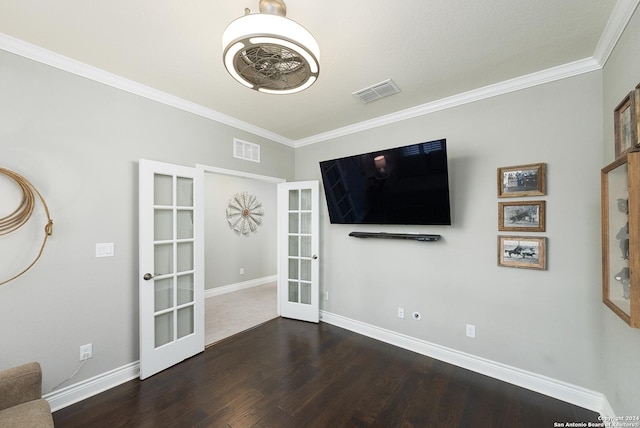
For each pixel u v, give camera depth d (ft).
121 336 7.48
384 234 9.71
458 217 8.40
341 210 10.75
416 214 8.80
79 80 6.82
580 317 6.59
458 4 4.86
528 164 7.23
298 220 12.50
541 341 7.07
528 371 7.24
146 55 6.45
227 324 11.62
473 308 8.11
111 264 7.32
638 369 4.69
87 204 6.93
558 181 6.87
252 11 5.03
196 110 9.22
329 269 11.76
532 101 7.22
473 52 6.28
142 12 5.06
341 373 7.91
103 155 7.22
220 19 5.26
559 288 6.85
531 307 7.22
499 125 7.70
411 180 8.63
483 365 7.91
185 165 8.98
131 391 7.05
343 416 6.22
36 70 6.21
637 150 4.27
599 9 4.94
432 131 8.95
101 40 5.89
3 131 5.83
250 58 4.63
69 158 6.66
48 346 6.33
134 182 7.79
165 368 8.06
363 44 5.98
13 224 5.90
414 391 7.11
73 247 6.70
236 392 7.04
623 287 4.42
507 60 6.57
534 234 7.16
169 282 8.48
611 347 5.84
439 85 7.79
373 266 10.37
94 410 6.35
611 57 5.78
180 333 8.77
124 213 7.58
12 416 4.20
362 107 9.27
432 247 8.93
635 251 3.84
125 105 7.63
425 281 9.06
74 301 6.70
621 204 4.48
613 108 5.72
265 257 19.40
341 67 6.88
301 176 12.98
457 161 8.42
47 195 6.34
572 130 6.71
